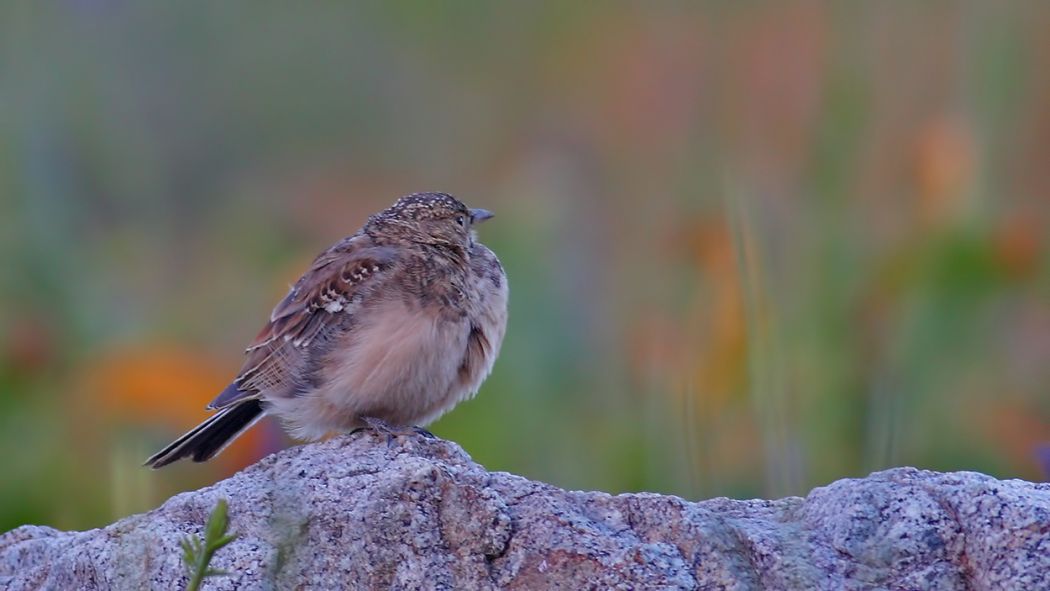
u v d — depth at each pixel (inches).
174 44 944.9
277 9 988.6
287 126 971.3
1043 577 247.3
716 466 411.5
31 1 772.0
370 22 1007.6
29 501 495.2
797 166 693.3
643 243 716.0
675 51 922.1
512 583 257.9
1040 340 576.7
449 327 341.7
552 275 555.5
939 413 531.5
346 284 343.3
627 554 255.6
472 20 1018.1
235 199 888.9
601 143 907.4
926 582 252.5
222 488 274.5
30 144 659.4
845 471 451.2
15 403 534.3
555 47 993.5
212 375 530.6
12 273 618.5
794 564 254.5
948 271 579.8
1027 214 634.2
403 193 936.3
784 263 518.0
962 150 629.9
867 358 510.3
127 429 489.7
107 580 265.0
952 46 738.8
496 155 960.9
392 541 261.4
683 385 423.5
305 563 261.4
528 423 515.8
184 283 729.0
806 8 872.9
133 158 784.9
